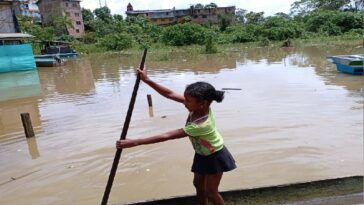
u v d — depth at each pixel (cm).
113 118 995
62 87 1683
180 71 2016
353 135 745
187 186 578
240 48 3597
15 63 2383
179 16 7631
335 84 1344
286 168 613
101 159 699
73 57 3669
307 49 3073
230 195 438
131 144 324
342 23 4419
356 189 457
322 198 451
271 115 927
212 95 329
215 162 344
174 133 326
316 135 757
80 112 1104
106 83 1739
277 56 2591
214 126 341
